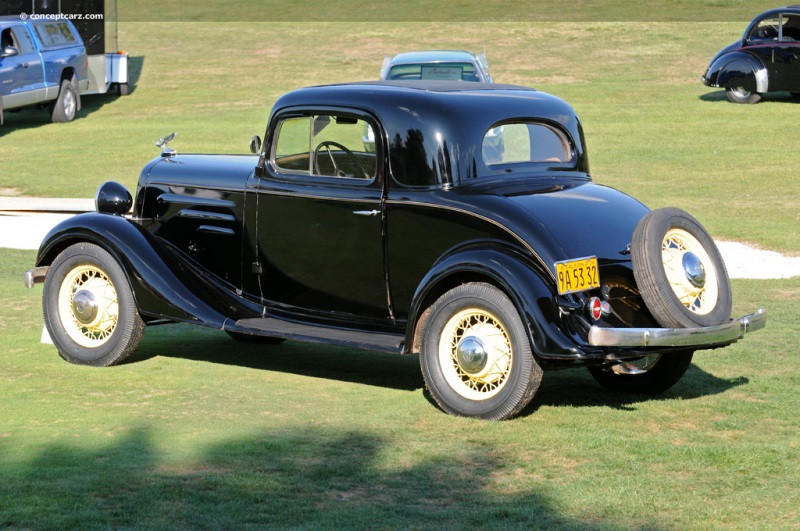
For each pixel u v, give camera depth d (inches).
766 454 243.1
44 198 723.4
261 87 1298.0
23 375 321.1
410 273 292.0
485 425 268.1
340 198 300.8
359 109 299.4
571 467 236.4
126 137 1008.2
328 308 313.6
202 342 380.5
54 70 1088.2
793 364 333.7
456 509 209.6
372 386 313.6
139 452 244.2
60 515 204.1
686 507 211.8
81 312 330.6
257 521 202.4
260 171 321.7
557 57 1430.9
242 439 254.7
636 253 269.9
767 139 914.7
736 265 509.4
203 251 335.3
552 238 268.1
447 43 1531.7
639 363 302.5
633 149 888.9
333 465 235.9
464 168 287.6
